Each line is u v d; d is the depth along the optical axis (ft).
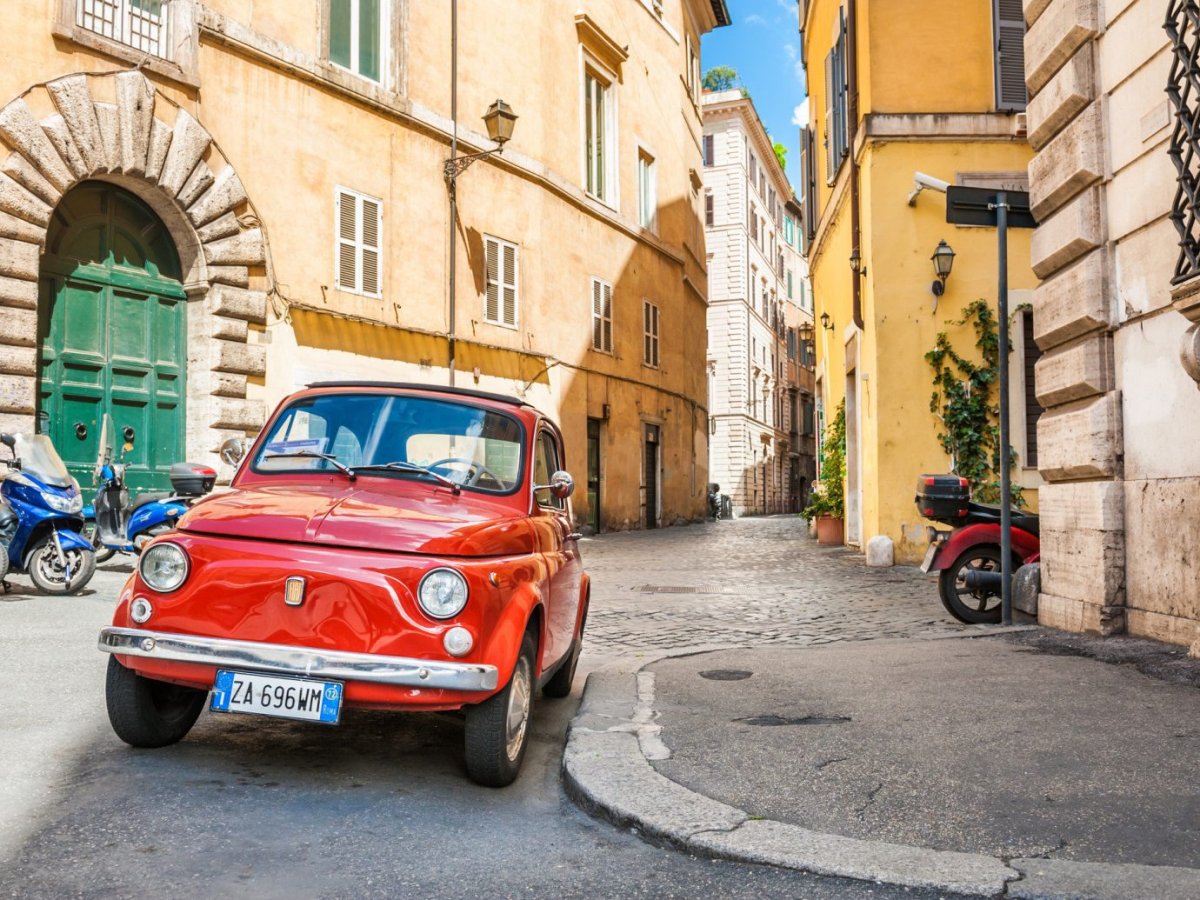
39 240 40.75
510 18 70.33
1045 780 13.79
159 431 46.78
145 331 46.37
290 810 13.04
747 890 10.84
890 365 46.85
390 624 13.29
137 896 10.23
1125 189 24.18
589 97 82.33
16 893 10.18
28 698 18.38
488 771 14.08
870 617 31.35
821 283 72.02
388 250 59.26
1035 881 10.59
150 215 46.68
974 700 18.21
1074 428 25.64
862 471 52.65
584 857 11.80
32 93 40.75
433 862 11.51
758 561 52.47
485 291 66.80
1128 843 11.63
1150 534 23.24
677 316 99.09
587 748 15.47
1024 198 29.27
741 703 18.65
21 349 39.99
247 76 50.78
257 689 13.42
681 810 12.73
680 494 98.89
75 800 13.03
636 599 36.65
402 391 18.11
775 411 183.73
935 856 11.27
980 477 45.96
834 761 14.82
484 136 67.00
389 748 16.20
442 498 16.35
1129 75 23.91
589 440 80.12
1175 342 22.35
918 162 47.19
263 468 17.15
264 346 50.72
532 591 14.88
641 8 92.02
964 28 47.39
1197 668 20.07
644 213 93.81
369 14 59.21
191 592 13.70
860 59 50.01
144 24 45.88
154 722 15.15
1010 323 46.11
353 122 57.11
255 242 50.21
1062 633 25.26
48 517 31.60
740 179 157.07
